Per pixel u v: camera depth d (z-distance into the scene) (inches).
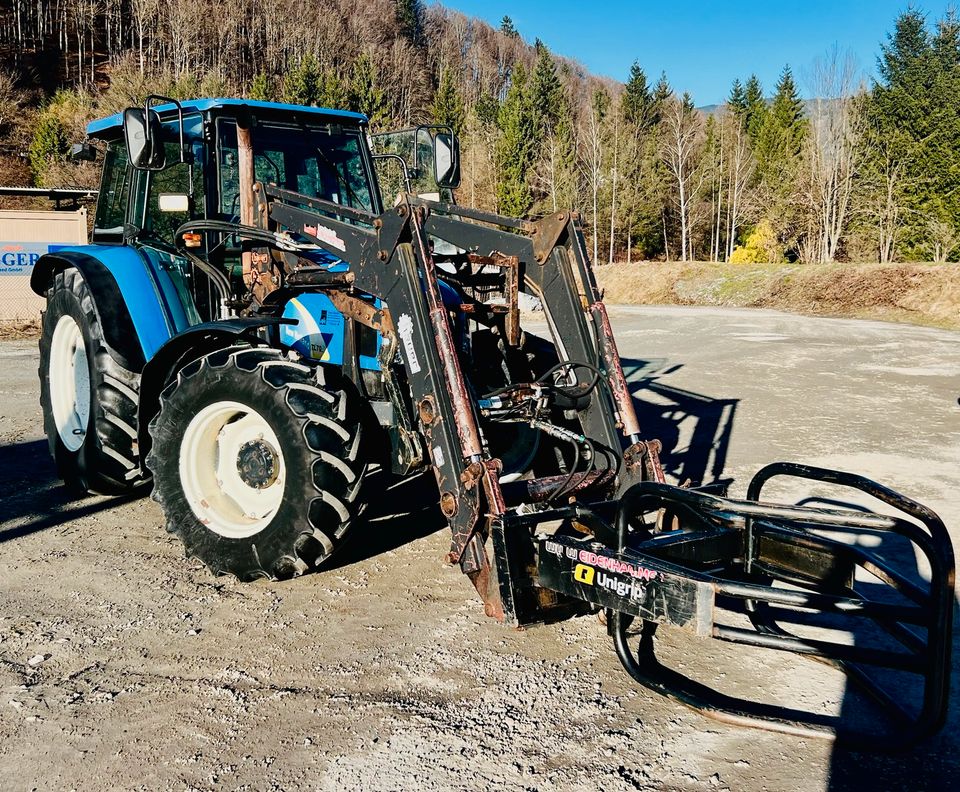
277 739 108.1
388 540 183.6
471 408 132.8
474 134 2249.0
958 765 103.6
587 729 110.6
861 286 1074.1
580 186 2098.9
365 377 164.7
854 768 102.7
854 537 187.6
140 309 192.1
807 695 120.4
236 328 153.6
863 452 265.9
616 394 150.2
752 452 266.8
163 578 162.9
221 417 158.6
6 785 99.1
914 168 1508.4
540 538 125.3
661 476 141.9
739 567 135.2
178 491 160.4
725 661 130.6
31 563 170.6
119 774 101.0
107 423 194.7
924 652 113.4
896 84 1736.0
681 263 1481.3
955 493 220.4
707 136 2218.3
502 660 129.5
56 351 223.3
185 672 125.9
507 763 102.8
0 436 287.3
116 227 225.8
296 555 148.1
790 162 1904.5
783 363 477.4
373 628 140.7
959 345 572.1
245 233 168.4
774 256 1759.4
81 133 1957.4
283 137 198.2
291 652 132.1
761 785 99.0
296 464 144.9
